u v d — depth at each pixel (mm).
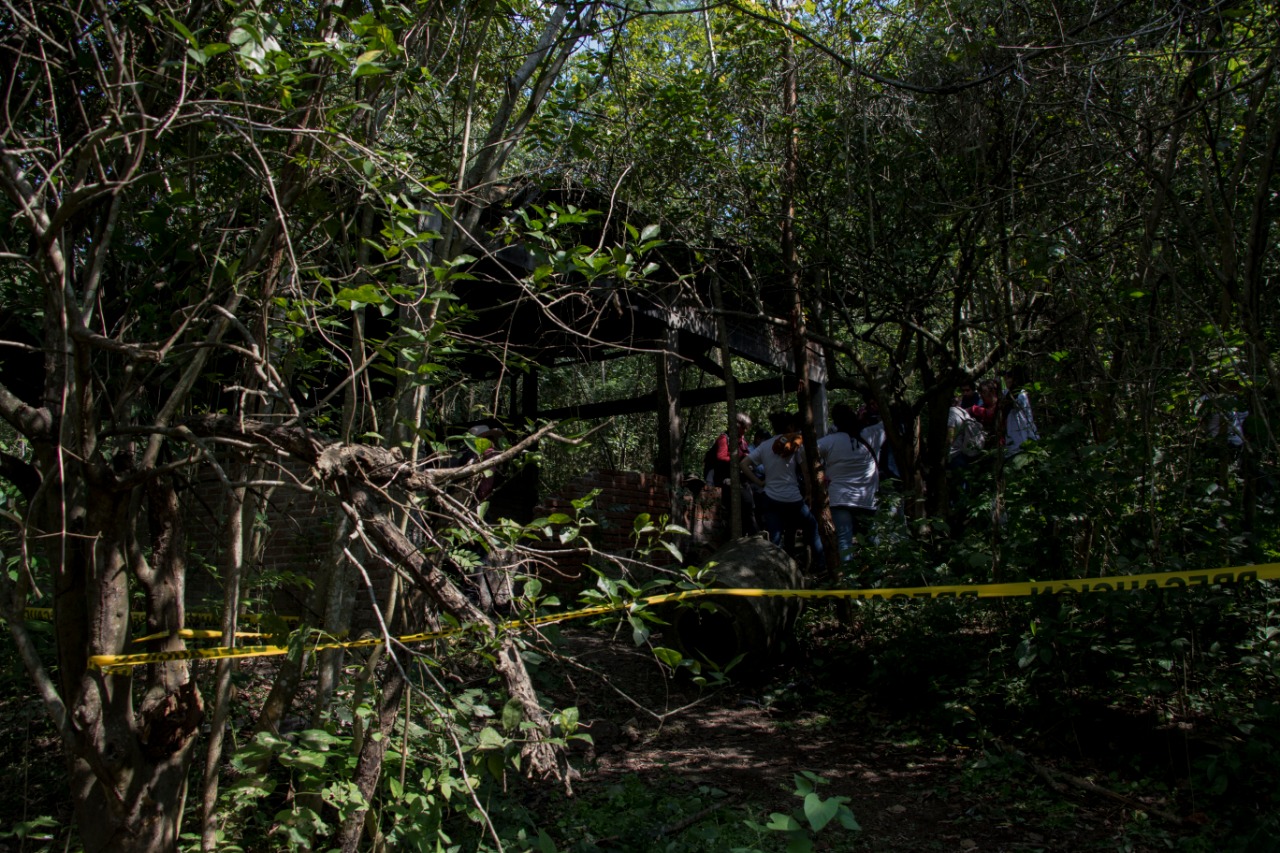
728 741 5105
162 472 2471
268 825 3186
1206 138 4930
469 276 2799
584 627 7047
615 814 4000
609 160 6230
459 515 2586
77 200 2199
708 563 2941
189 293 2652
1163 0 5195
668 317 7547
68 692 2488
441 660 3012
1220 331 4348
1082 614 4668
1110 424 5234
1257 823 3631
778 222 7328
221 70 3137
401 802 2836
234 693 4199
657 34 8398
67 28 2980
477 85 4445
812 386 10906
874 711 5512
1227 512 4512
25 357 4855
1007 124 6281
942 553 5930
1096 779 4402
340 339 4320
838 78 6883
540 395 12992
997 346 6824
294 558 5527
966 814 4152
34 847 3371
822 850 3842
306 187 2686
